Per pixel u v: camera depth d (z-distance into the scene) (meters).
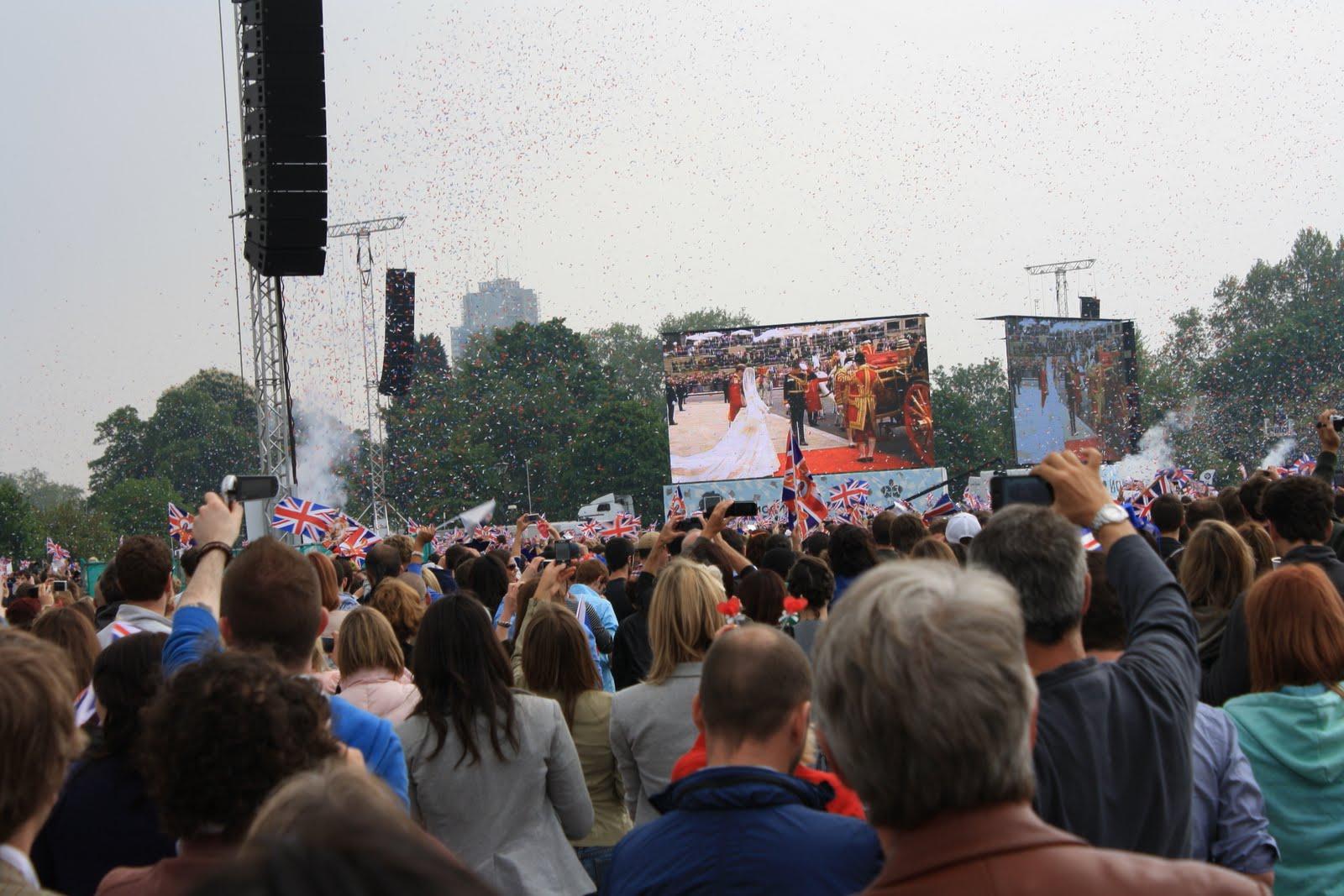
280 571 3.59
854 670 1.98
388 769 3.79
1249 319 113.62
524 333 94.56
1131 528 2.95
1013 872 1.86
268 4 15.16
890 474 52.16
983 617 1.97
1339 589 5.37
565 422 89.31
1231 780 3.26
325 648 7.13
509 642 6.93
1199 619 5.43
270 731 2.56
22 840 2.40
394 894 0.91
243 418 119.81
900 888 1.91
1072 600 2.71
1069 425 59.59
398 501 83.81
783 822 2.76
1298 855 3.74
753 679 2.98
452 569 11.69
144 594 5.74
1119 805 2.54
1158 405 100.56
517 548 11.75
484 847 4.36
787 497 13.83
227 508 4.18
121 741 3.64
